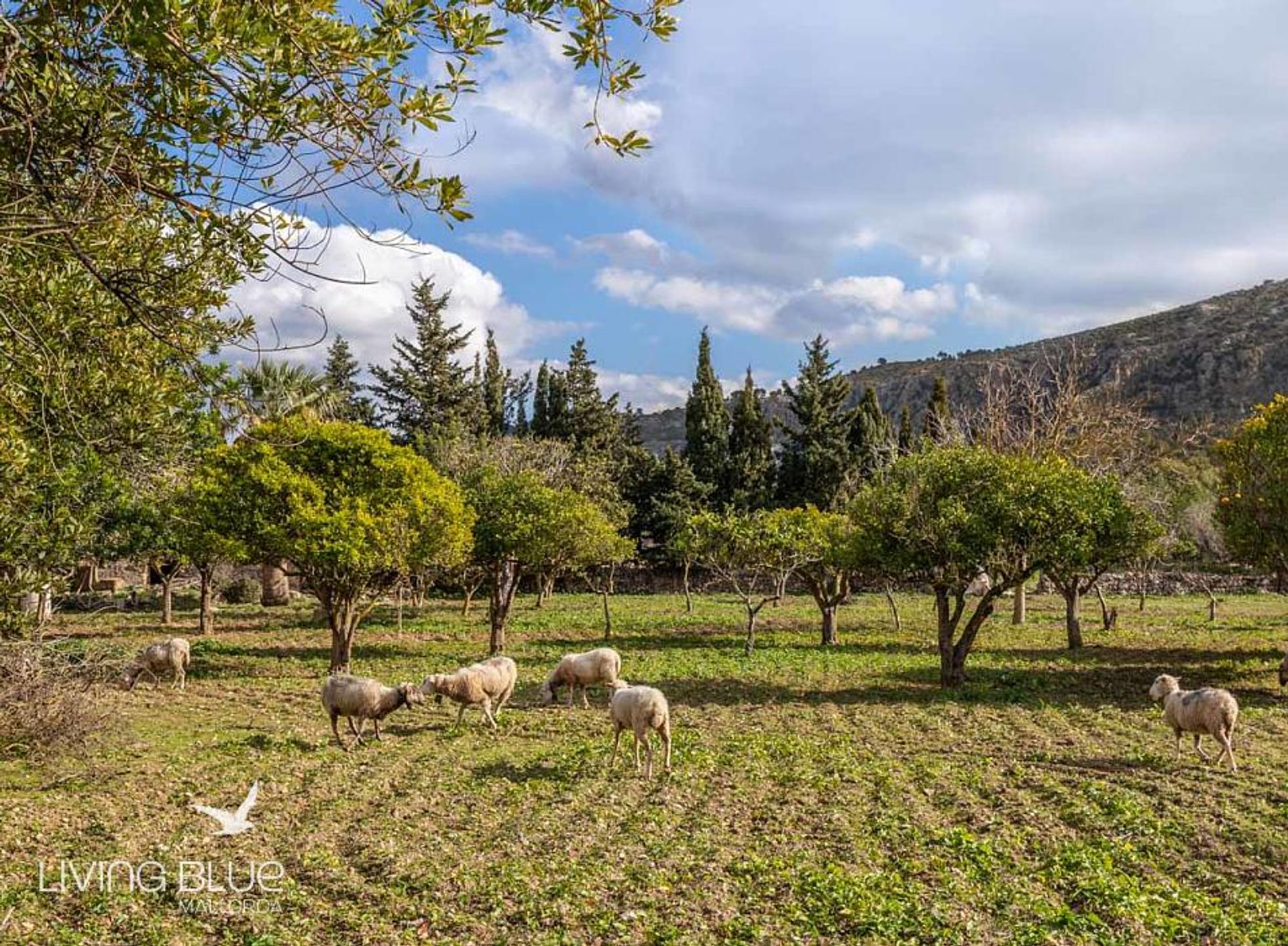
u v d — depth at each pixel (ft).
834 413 222.89
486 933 28.40
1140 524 90.43
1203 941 27.63
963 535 78.43
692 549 107.04
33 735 43.50
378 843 36.73
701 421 224.94
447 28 15.67
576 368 232.73
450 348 214.48
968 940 27.58
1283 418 84.02
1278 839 36.70
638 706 48.44
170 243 20.75
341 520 79.92
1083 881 32.17
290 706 69.87
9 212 14.97
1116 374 144.15
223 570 174.91
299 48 14.58
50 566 35.99
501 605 105.60
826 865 34.78
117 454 32.78
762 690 79.46
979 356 476.54
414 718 65.36
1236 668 91.66
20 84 14.62
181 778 46.60
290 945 27.22
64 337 22.16
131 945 27.32
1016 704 72.59
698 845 36.65
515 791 45.03
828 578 117.70
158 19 13.88
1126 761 52.29
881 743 58.23
